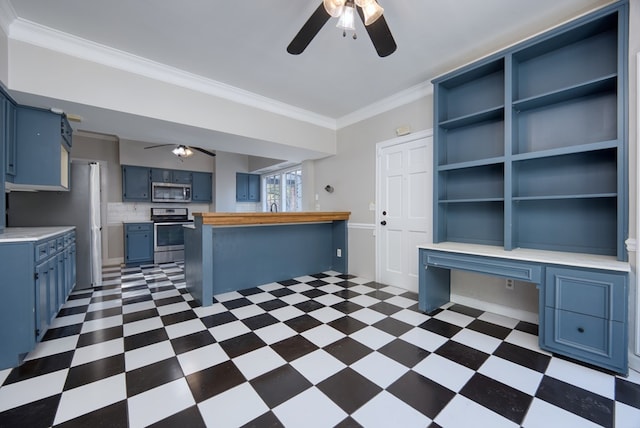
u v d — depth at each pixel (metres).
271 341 2.12
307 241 4.19
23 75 2.11
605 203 2.04
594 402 1.45
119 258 5.47
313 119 4.07
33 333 1.85
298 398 1.49
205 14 1.99
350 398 1.49
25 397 1.48
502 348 2.01
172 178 6.01
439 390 1.55
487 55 2.40
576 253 2.12
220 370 1.74
